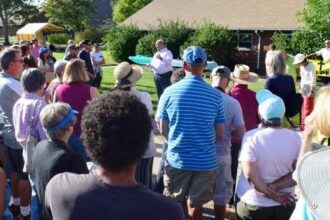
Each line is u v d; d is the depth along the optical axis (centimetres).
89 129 175
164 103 373
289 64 1065
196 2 2889
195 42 2202
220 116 371
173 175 374
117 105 177
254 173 313
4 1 5706
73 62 465
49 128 300
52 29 3781
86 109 181
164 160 431
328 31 1850
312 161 161
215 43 2170
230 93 496
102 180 179
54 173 287
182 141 363
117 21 5334
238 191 339
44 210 201
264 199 318
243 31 2320
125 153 173
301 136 318
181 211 181
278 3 2377
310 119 253
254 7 2448
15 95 456
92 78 1227
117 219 170
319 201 146
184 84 365
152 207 174
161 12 2980
